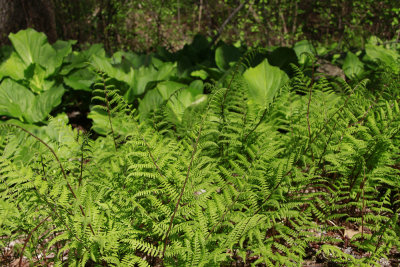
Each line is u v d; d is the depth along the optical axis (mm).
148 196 2074
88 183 2232
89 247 1941
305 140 2707
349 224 2660
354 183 2600
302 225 2279
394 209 2758
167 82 4383
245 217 2129
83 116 5852
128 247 2047
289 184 2293
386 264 2279
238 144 2672
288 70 5406
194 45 7562
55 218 2045
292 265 1941
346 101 2662
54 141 2562
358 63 5418
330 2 9805
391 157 2738
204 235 2010
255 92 3900
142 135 2279
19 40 5871
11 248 2551
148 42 10977
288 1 10250
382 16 8359
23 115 4836
